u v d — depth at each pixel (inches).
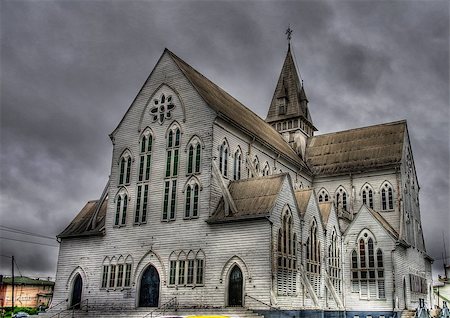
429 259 3068.4
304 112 3230.8
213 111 1995.6
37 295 4183.1
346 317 2345.0
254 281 1699.1
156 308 1831.9
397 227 2628.0
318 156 3053.6
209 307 1736.0
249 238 1754.4
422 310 2263.8
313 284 2011.6
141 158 2144.4
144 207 2062.0
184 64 2300.7
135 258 2009.1
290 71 3307.1
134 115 2223.2
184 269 1868.8
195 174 1963.6
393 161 2755.9
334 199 2866.6
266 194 1839.3
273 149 2404.0
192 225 1904.5
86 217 2295.8
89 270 2118.6
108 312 1907.0
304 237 1983.3
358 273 2390.5
